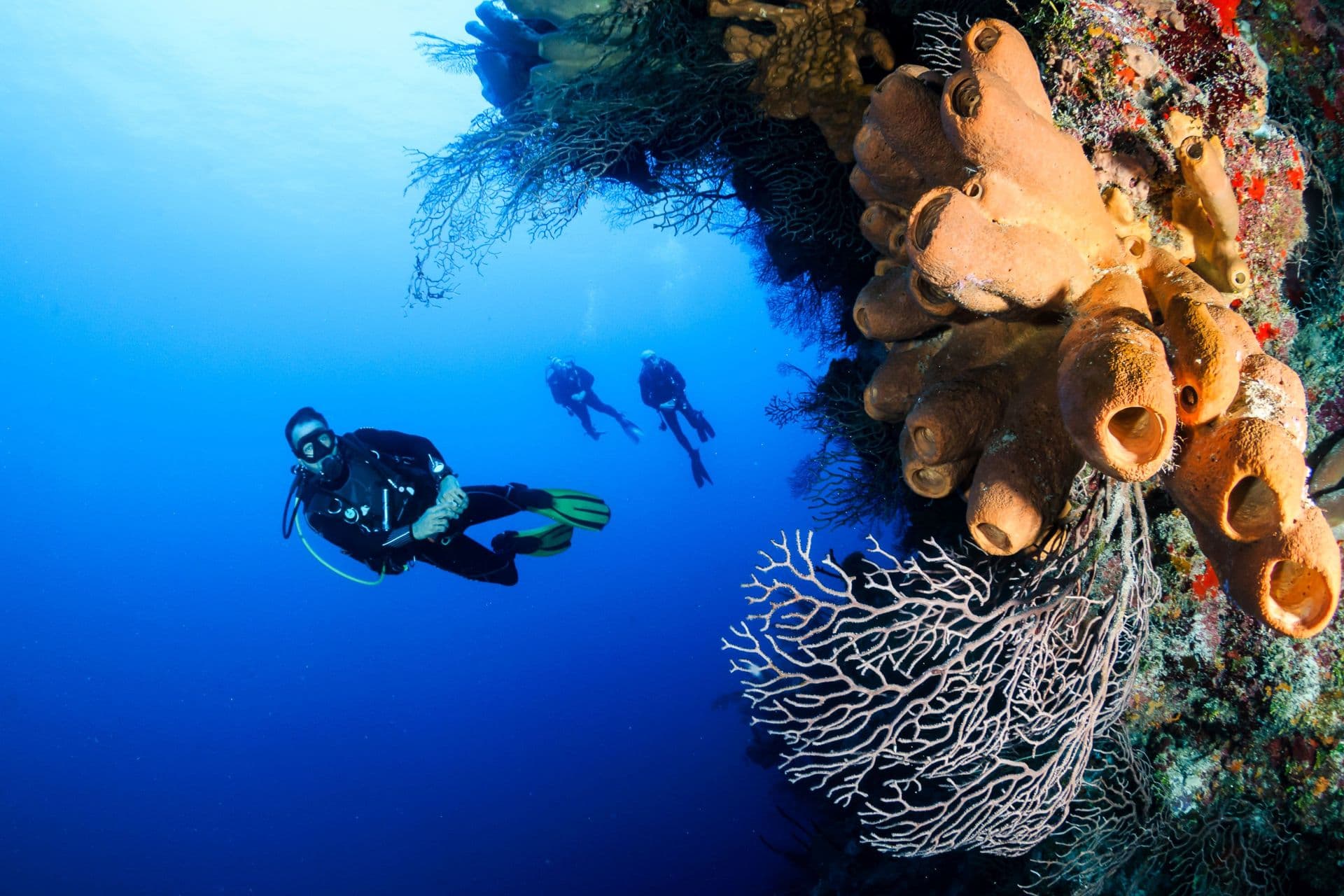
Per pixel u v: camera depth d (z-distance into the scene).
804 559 2.39
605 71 4.86
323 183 50.34
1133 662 2.69
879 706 2.49
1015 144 1.73
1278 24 2.85
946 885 5.13
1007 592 2.81
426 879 15.30
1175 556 2.88
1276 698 2.84
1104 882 3.21
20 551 41.00
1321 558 1.54
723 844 11.73
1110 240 1.94
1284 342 2.76
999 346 2.13
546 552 6.19
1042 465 1.91
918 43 3.88
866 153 2.29
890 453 4.98
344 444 4.82
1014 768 3.09
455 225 5.45
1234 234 2.29
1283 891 2.97
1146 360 1.51
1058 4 2.54
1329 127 2.86
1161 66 2.47
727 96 4.62
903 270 2.42
